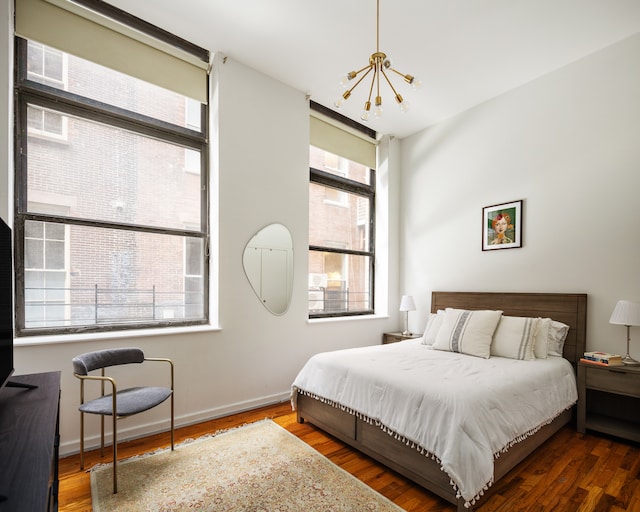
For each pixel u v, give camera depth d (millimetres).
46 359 2203
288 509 1762
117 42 2609
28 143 2348
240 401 3068
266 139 3309
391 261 4516
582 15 2527
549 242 3215
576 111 3076
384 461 2133
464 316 3139
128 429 2498
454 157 4023
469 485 1624
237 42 2877
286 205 3449
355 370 2420
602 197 2914
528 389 2236
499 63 3115
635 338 2717
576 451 2395
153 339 2617
